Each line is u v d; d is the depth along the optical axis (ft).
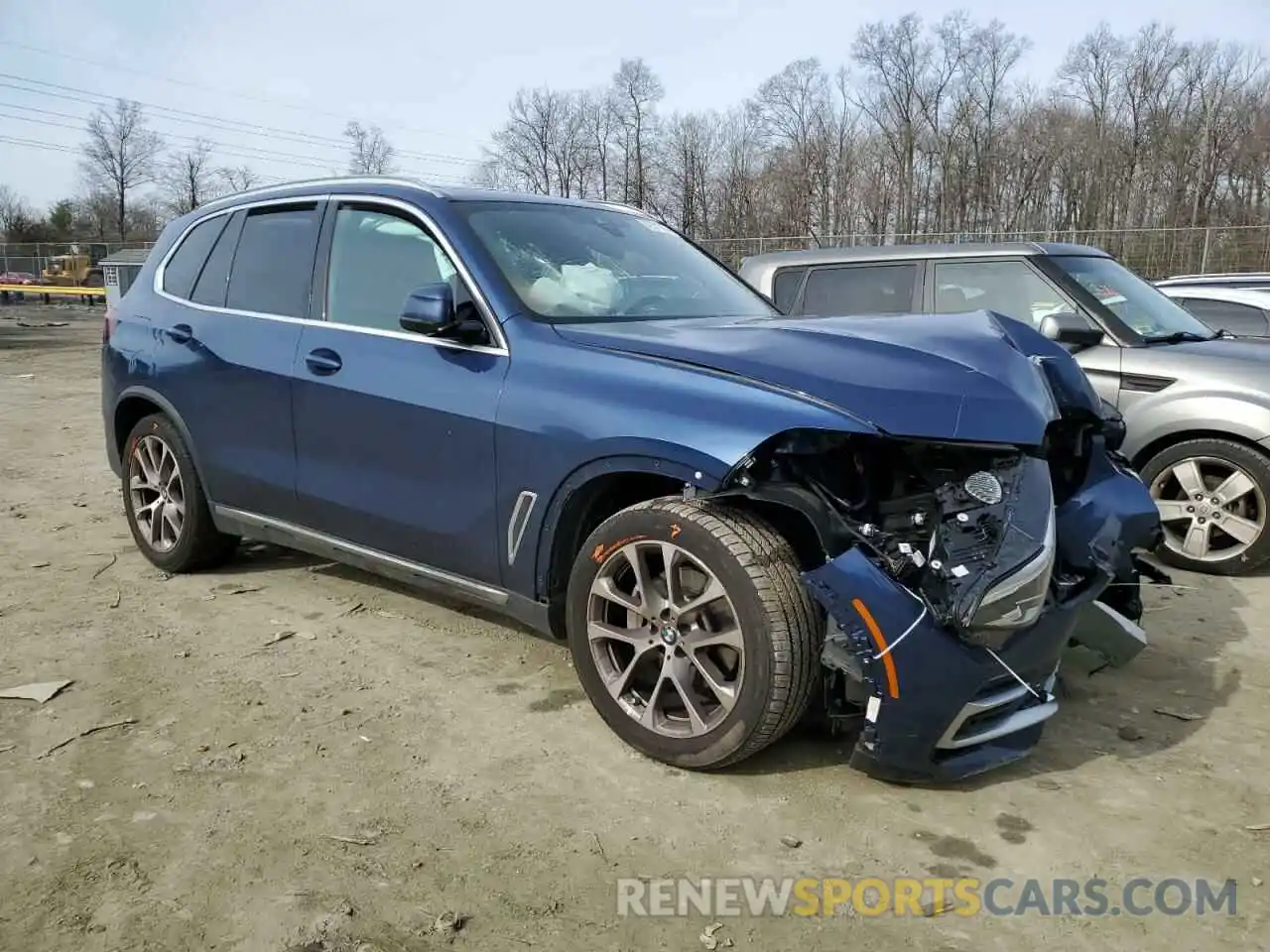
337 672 12.60
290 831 9.08
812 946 7.70
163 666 12.74
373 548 13.17
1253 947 7.73
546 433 10.80
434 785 9.90
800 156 157.69
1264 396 16.89
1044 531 9.34
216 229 15.88
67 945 7.54
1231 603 15.93
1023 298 19.89
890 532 9.55
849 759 10.44
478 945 7.65
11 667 12.63
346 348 13.03
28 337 78.74
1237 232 63.72
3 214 235.40
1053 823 9.37
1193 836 9.20
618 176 182.39
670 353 10.53
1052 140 153.58
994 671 9.07
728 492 9.53
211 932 7.72
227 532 15.31
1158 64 150.92
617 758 10.48
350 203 13.82
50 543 18.51
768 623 9.38
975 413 9.26
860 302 21.89
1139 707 11.94
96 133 229.04
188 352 15.16
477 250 12.21
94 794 9.65
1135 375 18.12
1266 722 11.57
